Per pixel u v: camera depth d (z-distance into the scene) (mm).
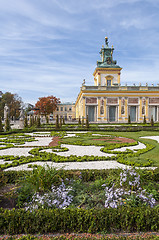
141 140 19609
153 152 13562
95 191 6086
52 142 18766
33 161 11180
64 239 4098
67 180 6727
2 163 10797
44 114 77438
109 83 62875
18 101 85625
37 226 4504
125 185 6125
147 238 4121
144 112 55594
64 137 22516
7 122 31719
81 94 56906
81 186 6383
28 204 5422
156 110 56844
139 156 12258
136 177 5945
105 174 7586
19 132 29094
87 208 5137
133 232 4551
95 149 15047
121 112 54969
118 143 17562
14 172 7508
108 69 62469
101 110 54375
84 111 53938
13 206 5570
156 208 4914
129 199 5336
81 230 4531
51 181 6027
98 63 68312
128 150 14062
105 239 4023
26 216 4625
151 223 4590
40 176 5988
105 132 29094
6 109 40875
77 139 20641
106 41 67188
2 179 6258
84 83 55469
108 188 6180
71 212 4730
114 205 5020
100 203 5523
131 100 55438
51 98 77938
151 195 5496
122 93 54938
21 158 11922
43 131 31594
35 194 5645
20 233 4535
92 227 4535
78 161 11180
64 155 12812
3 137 23078
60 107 92562
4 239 4273
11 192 6043
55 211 4777
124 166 10117
